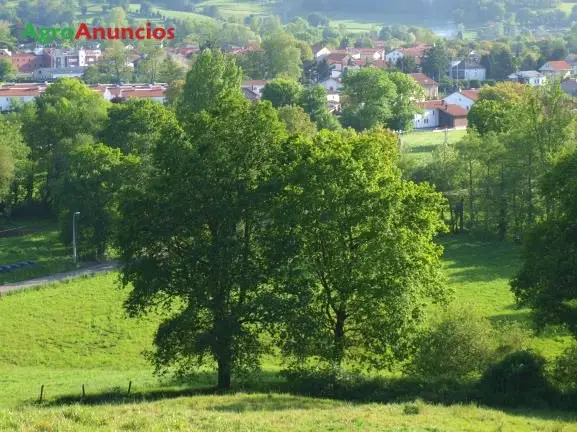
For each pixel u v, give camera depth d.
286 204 91.25
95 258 185.50
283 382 96.38
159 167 96.19
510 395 84.25
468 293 145.62
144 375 105.62
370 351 95.25
